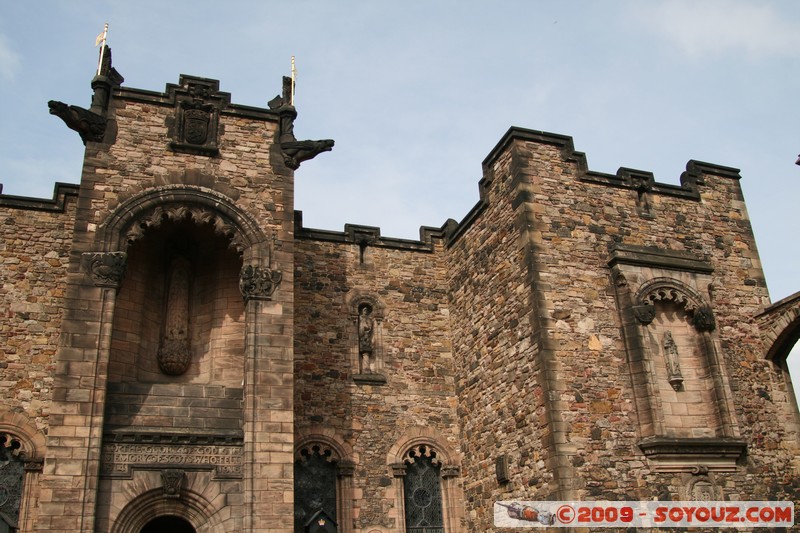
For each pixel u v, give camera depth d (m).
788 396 20.86
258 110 21.11
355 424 22.48
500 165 21.77
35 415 19.50
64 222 21.52
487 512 20.84
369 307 24.22
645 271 20.20
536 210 20.25
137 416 17.95
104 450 17.12
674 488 18.28
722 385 19.52
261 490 17.45
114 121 19.67
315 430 21.97
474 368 22.55
